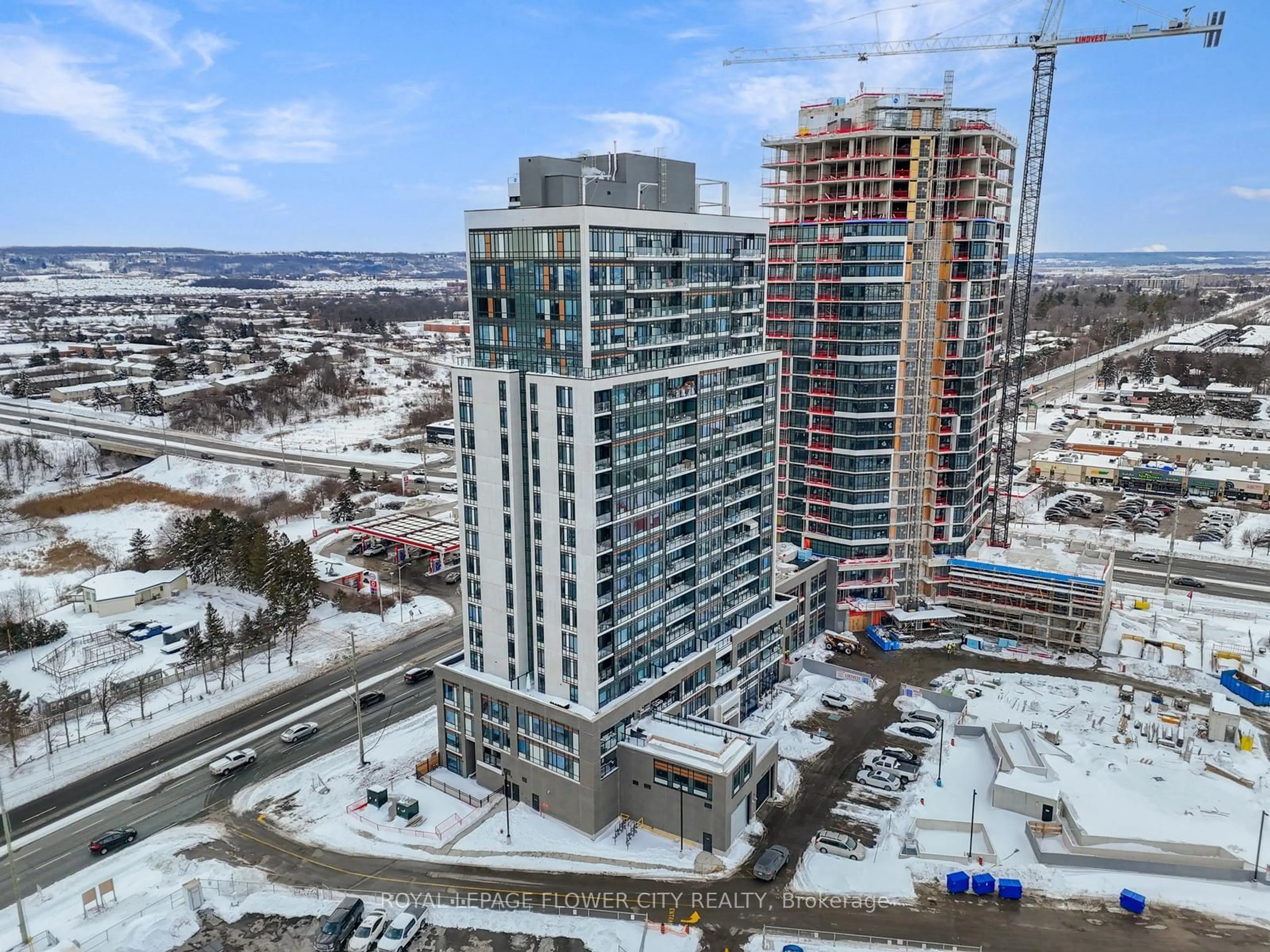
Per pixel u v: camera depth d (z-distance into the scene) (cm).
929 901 8375
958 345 14225
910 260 14062
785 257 15025
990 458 16850
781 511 15750
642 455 9544
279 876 8850
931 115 13775
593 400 8675
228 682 13262
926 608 14938
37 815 9962
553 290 8894
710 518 10956
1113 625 15000
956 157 13725
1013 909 8262
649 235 9412
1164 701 12281
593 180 9562
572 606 9206
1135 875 8731
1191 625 15038
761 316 11806
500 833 9481
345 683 13375
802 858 9044
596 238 8644
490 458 9562
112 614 15712
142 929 8019
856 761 10938
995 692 12600
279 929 8100
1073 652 13988
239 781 10644
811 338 14800
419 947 7819
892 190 13900
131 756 11250
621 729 9619
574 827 9550
